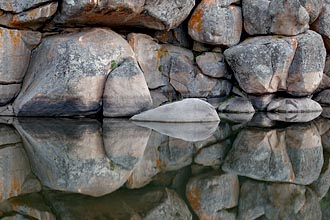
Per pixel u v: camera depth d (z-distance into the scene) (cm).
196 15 1175
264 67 1141
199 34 1173
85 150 645
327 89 1330
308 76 1165
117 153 636
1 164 555
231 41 1189
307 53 1156
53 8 973
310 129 915
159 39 1185
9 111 979
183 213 421
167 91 1172
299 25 1165
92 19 1007
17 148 648
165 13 1082
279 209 450
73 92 939
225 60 1187
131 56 1020
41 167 544
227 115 1097
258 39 1184
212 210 435
